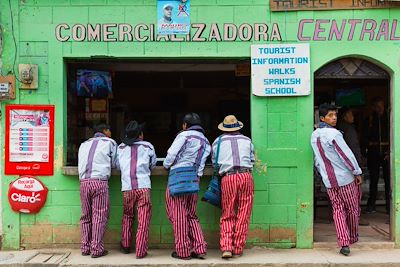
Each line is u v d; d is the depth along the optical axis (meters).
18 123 7.03
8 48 7.03
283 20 7.05
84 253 6.77
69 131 7.56
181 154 6.54
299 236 7.07
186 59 7.23
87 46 7.07
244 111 10.14
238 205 6.64
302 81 7.02
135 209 7.06
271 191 7.07
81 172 6.69
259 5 7.06
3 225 7.06
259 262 6.39
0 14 7.03
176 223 6.53
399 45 7.04
